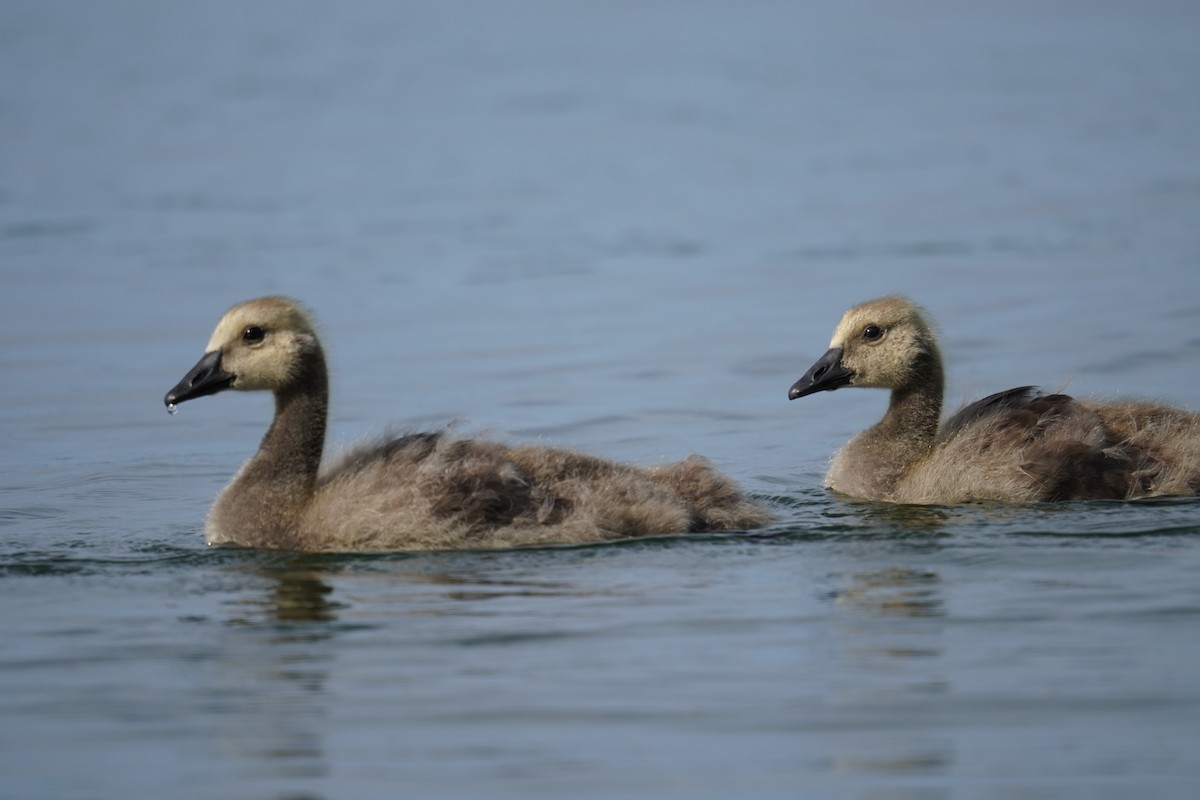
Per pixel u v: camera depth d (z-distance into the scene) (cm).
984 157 4712
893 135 5178
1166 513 1667
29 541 1670
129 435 2230
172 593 1460
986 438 1792
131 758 1116
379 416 2320
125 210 4125
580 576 1473
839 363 1898
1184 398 2269
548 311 3028
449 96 6231
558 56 7356
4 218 4041
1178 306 2827
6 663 1288
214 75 6788
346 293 3203
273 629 1355
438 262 3506
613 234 3800
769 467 2036
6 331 2852
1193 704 1173
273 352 1645
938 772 1083
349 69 6994
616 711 1181
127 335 2817
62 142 5203
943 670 1243
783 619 1359
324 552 1571
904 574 1475
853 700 1193
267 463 1650
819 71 6744
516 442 1744
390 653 1294
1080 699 1186
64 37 7869
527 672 1253
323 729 1157
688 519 1611
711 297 3122
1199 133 4944
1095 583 1436
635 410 2341
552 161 4866
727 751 1118
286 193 4381
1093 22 8019
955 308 2933
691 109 5838
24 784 1082
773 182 4450
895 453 1870
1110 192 4078
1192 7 8394
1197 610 1357
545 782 1074
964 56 7050
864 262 3400
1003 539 1580
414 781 1080
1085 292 2992
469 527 1555
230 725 1166
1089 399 1919
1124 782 1064
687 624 1351
